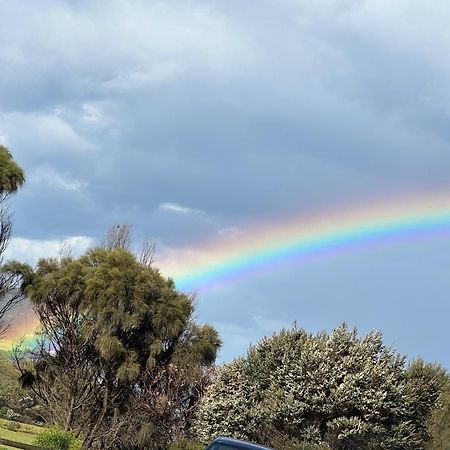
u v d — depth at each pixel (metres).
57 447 33.72
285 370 35.09
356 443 33.28
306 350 34.88
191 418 44.03
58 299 43.78
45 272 44.28
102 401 43.59
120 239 51.50
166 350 46.06
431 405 36.47
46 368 43.91
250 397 36.03
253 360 36.91
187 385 45.16
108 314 43.34
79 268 44.31
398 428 33.50
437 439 34.88
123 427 43.31
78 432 42.19
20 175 42.84
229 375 37.41
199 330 46.94
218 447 11.77
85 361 43.91
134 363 43.12
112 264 45.19
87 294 43.47
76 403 43.19
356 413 33.59
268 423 34.06
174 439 43.47
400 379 36.09
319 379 33.81
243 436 34.78
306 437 32.91
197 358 45.59
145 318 45.06
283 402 33.84
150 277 45.53
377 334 35.94
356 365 34.16
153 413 43.88
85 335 43.34
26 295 43.19
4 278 42.47
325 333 36.62
